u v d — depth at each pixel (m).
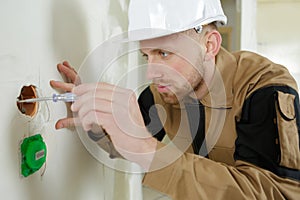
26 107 0.45
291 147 0.62
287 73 0.73
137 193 0.97
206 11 0.64
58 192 0.55
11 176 0.42
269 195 0.58
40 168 0.49
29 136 0.46
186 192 0.57
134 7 0.62
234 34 1.76
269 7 2.01
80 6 0.65
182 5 0.60
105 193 0.81
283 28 2.02
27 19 0.45
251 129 0.65
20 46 0.43
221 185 0.56
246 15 1.79
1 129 0.40
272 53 2.05
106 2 0.80
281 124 0.62
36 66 0.47
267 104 0.65
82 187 0.66
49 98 0.48
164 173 0.57
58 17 0.55
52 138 0.53
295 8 1.99
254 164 0.62
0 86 0.39
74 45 0.62
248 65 0.74
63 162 0.57
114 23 0.86
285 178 0.60
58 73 0.55
